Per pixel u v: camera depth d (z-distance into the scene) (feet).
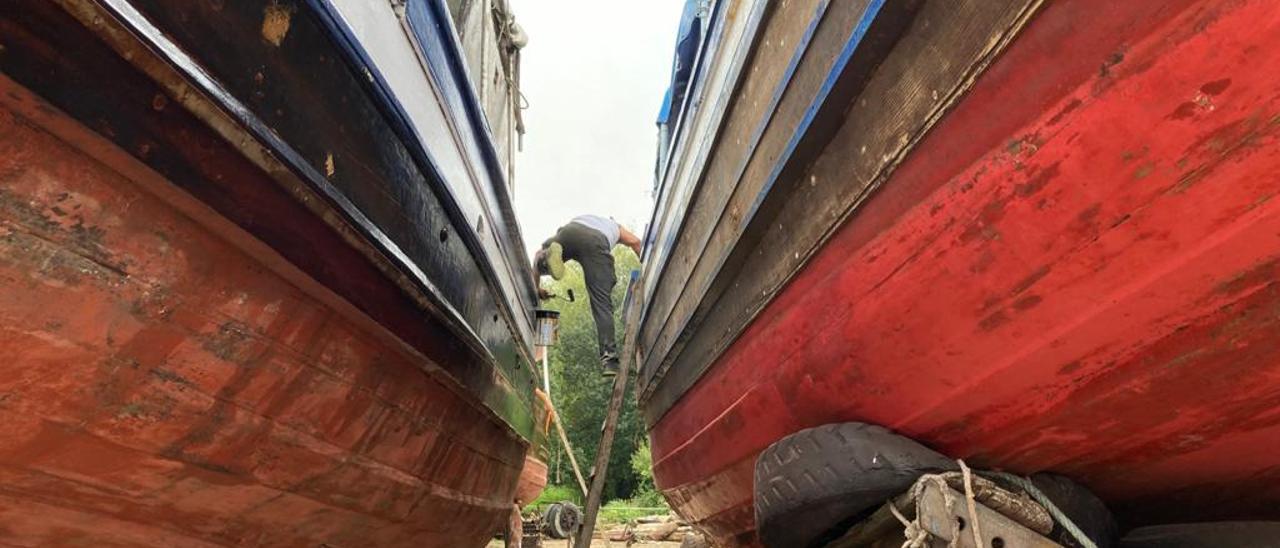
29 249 4.74
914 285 6.19
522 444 17.15
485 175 12.94
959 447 6.68
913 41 6.06
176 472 6.25
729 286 10.45
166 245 5.42
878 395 6.95
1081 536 6.26
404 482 9.35
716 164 11.18
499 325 14.15
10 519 5.84
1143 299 4.94
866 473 6.56
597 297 23.89
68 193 4.80
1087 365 5.46
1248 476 6.08
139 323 5.44
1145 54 4.35
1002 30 5.12
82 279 5.04
